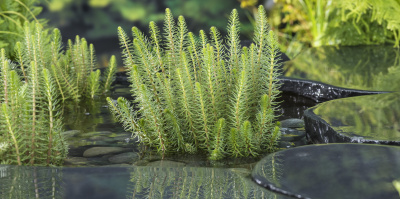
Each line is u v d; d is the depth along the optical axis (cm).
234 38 198
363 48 362
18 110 175
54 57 254
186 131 194
